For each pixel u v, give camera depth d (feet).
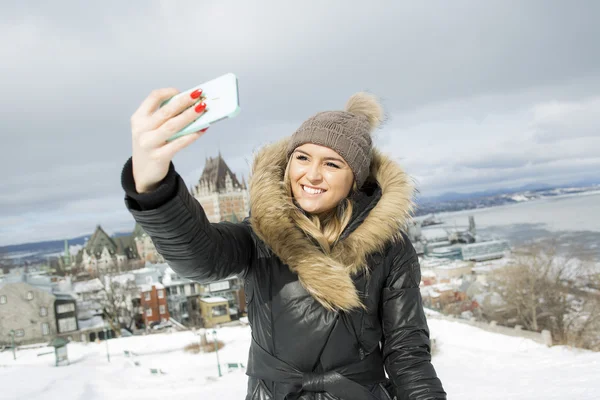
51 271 351.05
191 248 4.10
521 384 35.63
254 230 5.17
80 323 210.79
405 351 5.27
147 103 3.35
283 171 5.49
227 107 3.07
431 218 508.94
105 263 348.38
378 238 5.17
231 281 217.97
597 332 87.76
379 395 5.30
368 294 5.26
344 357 5.09
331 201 5.19
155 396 45.14
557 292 104.22
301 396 5.00
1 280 211.00
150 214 3.65
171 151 3.26
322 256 4.95
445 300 157.58
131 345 95.09
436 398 5.00
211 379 54.34
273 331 5.13
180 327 202.90
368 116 6.09
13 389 51.88
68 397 47.85
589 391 29.76
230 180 415.23
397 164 5.70
